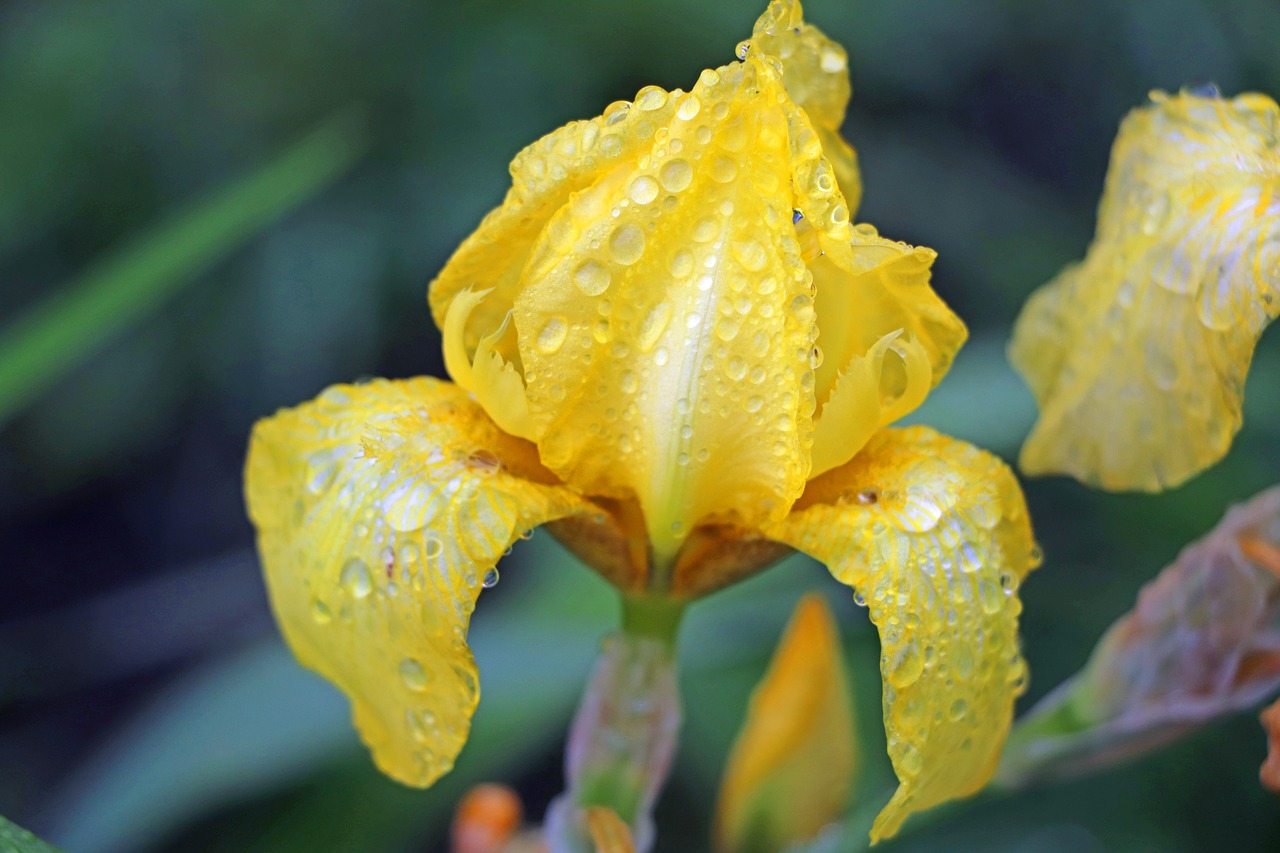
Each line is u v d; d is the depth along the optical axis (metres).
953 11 0.77
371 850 0.50
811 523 0.37
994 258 0.77
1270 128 0.39
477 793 0.46
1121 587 0.63
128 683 0.78
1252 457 0.61
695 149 0.36
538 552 0.55
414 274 0.77
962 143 0.88
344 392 0.38
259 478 0.39
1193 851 0.58
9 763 0.73
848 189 0.38
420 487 0.37
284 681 0.49
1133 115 0.41
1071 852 0.59
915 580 0.36
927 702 0.36
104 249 0.78
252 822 0.53
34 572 0.85
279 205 0.47
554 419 0.37
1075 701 0.42
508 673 0.50
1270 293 0.38
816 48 0.38
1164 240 0.40
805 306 0.36
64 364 0.46
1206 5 0.72
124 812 0.47
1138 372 0.40
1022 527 0.38
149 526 0.87
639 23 0.71
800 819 0.43
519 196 0.37
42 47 0.72
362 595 0.37
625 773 0.39
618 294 0.36
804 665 0.43
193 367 0.79
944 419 0.50
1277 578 0.41
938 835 0.60
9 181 0.73
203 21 0.75
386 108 0.76
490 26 0.73
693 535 0.38
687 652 0.51
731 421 0.36
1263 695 0.41
